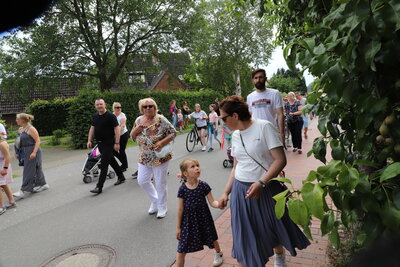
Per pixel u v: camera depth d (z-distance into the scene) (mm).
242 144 2586
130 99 16656
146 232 4285
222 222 4336
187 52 22938
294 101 8523
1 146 5570
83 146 13750
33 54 18344
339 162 1354
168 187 6340
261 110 4438
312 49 1447
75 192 6520
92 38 19547
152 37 21938
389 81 1364
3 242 4328
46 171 9031
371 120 1408
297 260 3107
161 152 4543
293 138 8672
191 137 10734
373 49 1158
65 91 29688
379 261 425
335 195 1363
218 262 3230
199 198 3092
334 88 1493
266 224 2475
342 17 1266
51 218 5117
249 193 2369
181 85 37969
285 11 3412
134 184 6797
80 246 4047
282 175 2695
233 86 34719
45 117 22625
